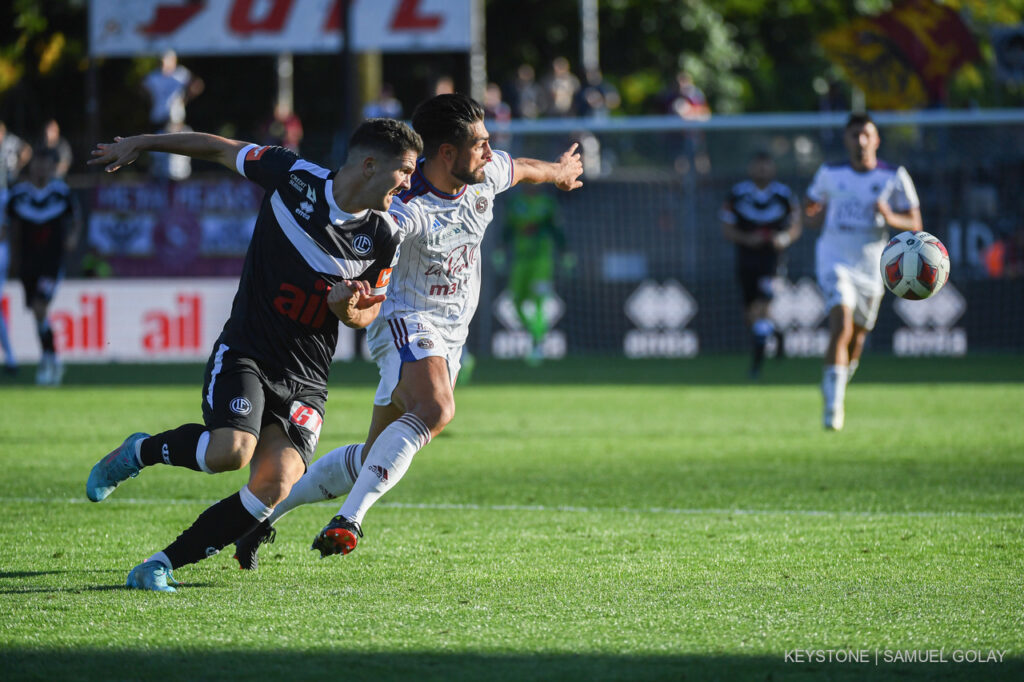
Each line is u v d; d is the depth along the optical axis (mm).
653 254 67812
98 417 36875
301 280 15211
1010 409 38938
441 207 16906
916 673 11789
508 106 79625
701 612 14102
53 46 90250
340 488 16750
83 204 60500
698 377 52312
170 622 13633
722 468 26828
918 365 57375
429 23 68750
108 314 60281
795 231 51781
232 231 60594
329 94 100125
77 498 22672
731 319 65875
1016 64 76312
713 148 78875
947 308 64062
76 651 12484
